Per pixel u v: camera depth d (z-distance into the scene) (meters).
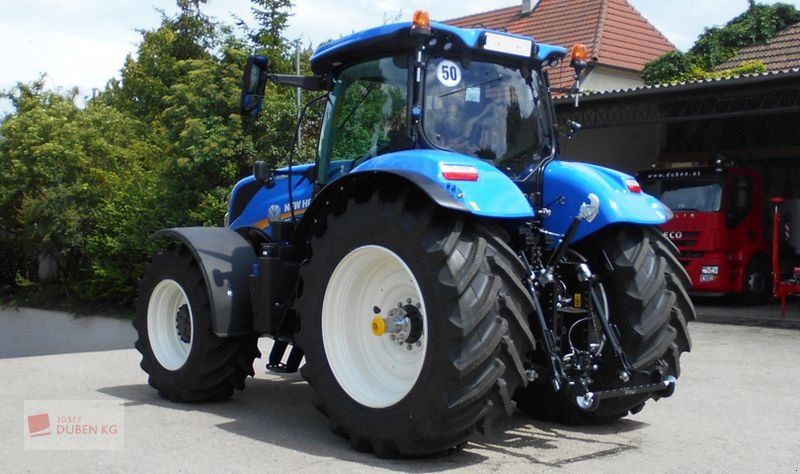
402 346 5.01
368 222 4.89
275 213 6.54
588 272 5.12
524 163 5.55
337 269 5.07
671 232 14.85
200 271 6.20
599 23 25.03
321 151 5.96
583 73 5.95
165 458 4.87
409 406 4.65
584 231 5.26
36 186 20.42
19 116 21.06
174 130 17.41
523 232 5.29
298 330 5.90
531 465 4.73
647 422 5.93
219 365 6.21
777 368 8.37
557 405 5.80
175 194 16.89
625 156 19.61
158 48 29.55
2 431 5.55
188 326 6.38
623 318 5.27
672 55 21.44
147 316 6.64
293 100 16.19
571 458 4.91
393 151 5.38
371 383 5.03
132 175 19.67
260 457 4.88
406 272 4.91
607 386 5.16
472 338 4.48
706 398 6.82
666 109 16.36
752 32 21.03
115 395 6.76
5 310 21.19
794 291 12.57
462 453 5.00
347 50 5.59
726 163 14.74
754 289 14.64
